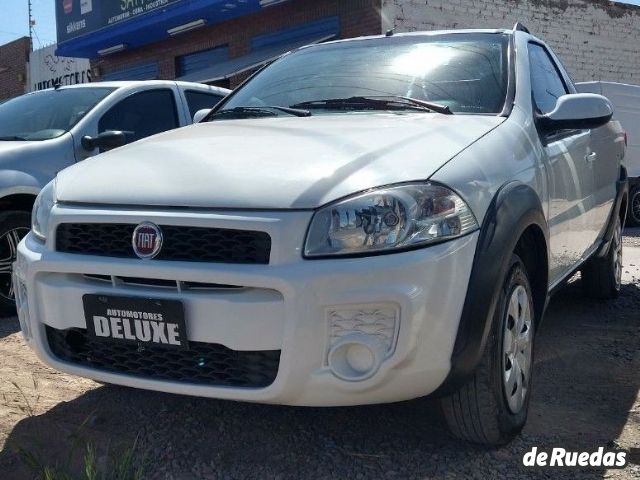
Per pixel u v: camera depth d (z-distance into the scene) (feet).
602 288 17.46
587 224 14.28
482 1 45.16
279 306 7.91
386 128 10.10
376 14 41.09
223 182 8.56
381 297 7.83
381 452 9.56
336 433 10.14
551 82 14.08
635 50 54.03
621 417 10.83
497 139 10.17
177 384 8.52
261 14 48.80
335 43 14.32
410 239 8.05
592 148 14.62
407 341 7.90
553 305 17.67
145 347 8.67
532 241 10.51
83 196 9.27
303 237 7.95
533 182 10.56
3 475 9.14
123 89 19.35
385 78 12.46
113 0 56.29
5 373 12.75
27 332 9.80
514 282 9.58
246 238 8.10
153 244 8.40
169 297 8.28
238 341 8.04
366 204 8.07
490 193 9.14
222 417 10.70
